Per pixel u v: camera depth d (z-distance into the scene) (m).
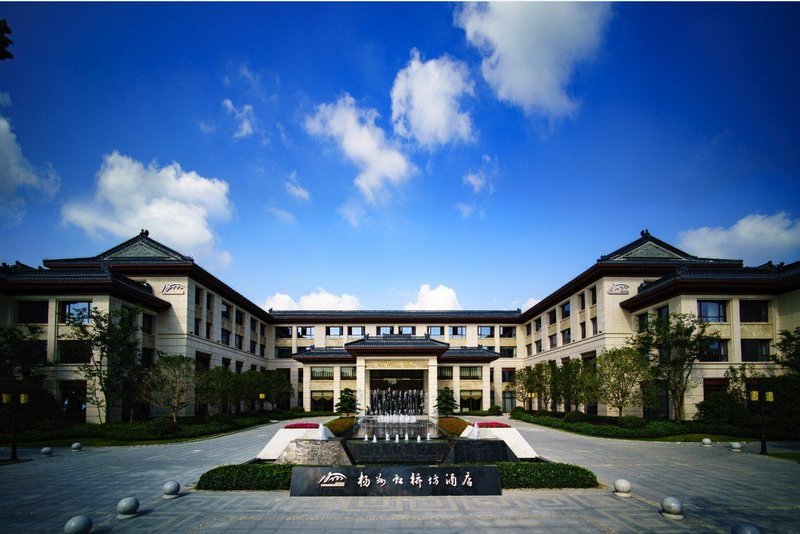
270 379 51.22
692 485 15.76
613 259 42.41
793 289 34.28
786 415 29.81
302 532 10.65
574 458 21.77
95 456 22.78
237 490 14.42
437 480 13.76
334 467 13.81
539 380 50.12
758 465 19.91
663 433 30.44
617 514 12.05
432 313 67.06
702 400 34.22
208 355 45.38
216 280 46.44
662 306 38.06
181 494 14.03
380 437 26.44
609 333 41.41
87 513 12.39
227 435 33.00
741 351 35.44
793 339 29.66
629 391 33.44
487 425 19.69
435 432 30.06
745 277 34.97
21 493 14.70
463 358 58.59
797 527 11.34
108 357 31.88
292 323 66.31
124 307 36.56
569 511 12.23
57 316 34.53
